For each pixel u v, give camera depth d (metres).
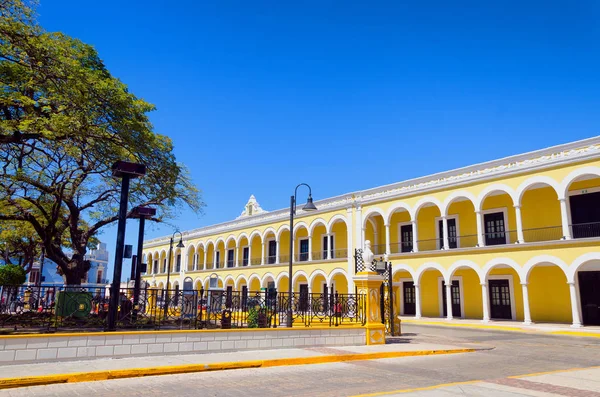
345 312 13.51
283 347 11.91
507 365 10.38
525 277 23.09
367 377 8.61
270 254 42.50
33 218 18.42
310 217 36.53
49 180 19.20
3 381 7.38
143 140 16.72
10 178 16.61
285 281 39.09
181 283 52.62
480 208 25.59
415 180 29.17
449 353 12.40
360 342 13.08
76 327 11.91
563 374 9.05
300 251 39.56
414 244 28.72
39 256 36.31
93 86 14.45
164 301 12.59
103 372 8.23
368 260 13.96
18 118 14.78
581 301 23.19
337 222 36.28
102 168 18.19
